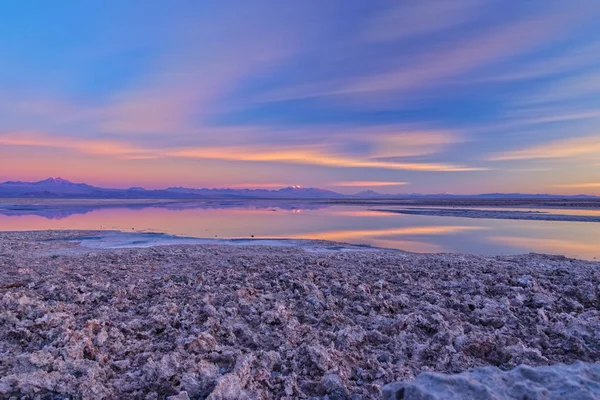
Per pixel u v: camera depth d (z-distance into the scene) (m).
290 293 8.69
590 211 49.78
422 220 35.88
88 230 25.27
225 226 30.05
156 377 4.72
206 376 4.66
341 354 5.44
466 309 7.74
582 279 9.77
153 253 14.83
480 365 5.20
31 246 17.52
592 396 3.22
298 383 4.72
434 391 3.30
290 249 16.78
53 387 4.31
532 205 77.69
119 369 5.06
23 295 7.86
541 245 19.27
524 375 3.67
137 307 7.69
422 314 7.20
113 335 6.00
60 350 5.20
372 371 5.02
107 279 9.96
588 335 6.17
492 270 11.18
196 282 9.70
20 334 5.85
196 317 6.88
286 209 62.00
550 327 6.62
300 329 6.49
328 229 27.52
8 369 4.79
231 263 12.59
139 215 44.84
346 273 10.92
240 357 5.08
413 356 5.49
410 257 14.14
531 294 8.45
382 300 8.04
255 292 8.80
